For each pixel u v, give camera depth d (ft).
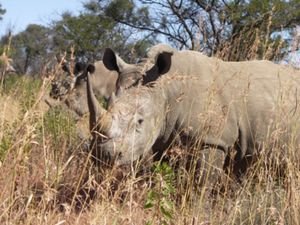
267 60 24.81
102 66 38.78
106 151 19.83
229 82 23.57
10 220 13.32
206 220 17.46
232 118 23.11
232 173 21.77
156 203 15.01
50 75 14.26
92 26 87.66
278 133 20.21
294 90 23.21
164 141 23.07
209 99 19.99
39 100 13.85
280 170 20.54
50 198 14.08
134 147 20.57
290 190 17.22
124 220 14.30
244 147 23.36
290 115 22.49
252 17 60.85
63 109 26.89
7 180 13.43
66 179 17.97
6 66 14.74
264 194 17.72
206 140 21.57
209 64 24.11
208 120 20.70
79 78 37.11
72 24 87.15
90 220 14.58
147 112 21.49
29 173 15.78
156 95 22.12
